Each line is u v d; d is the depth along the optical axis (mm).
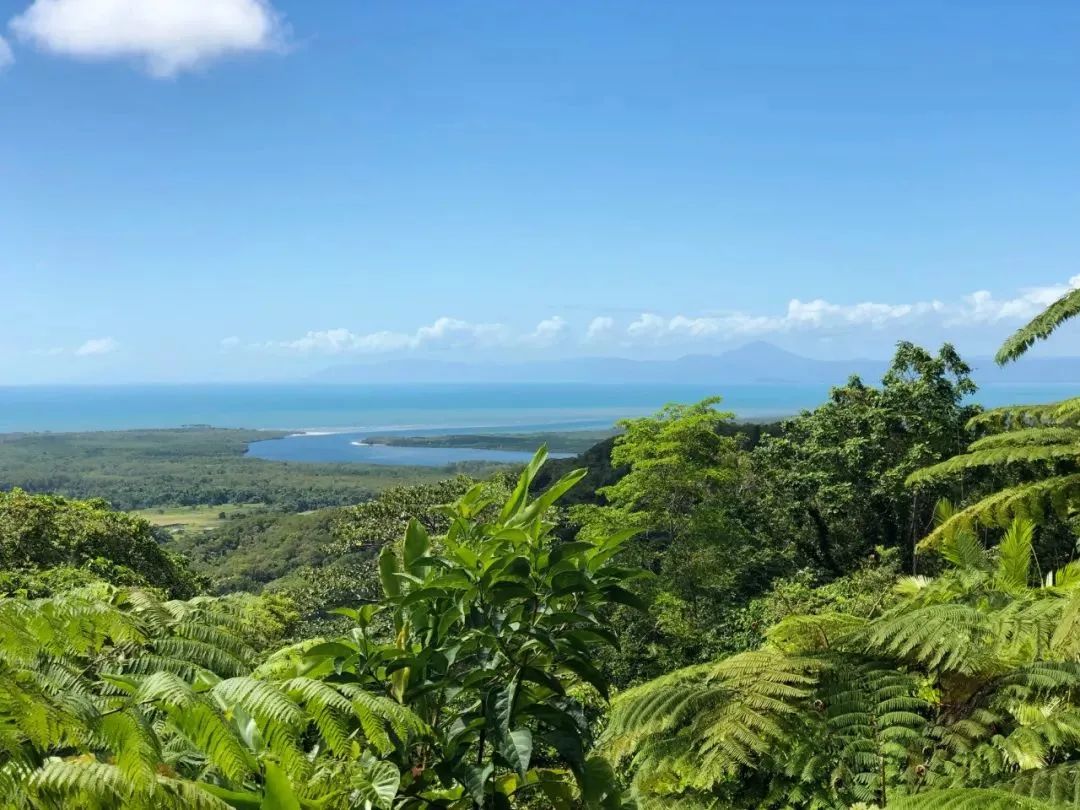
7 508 15984
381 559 2623
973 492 21625
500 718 2150
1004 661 3363
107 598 3373
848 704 3236
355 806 2004
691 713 3260
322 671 2457
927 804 2467
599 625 2461
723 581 20672
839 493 24047
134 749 1661
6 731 1667
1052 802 2406
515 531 2352
